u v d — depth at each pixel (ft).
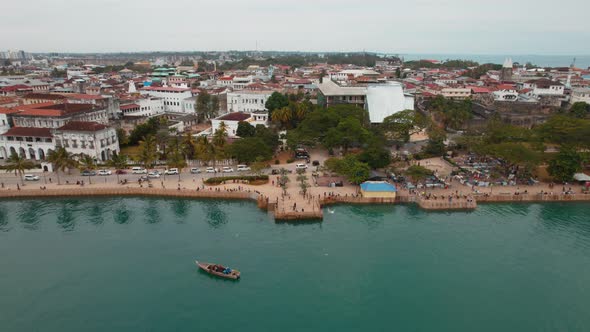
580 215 406.21
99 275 300.61
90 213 412.36
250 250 337.52
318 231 372.38
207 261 319.06
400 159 539.29
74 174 506.48
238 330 246.68
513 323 255.29
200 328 248.11
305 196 434.30
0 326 249.14
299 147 609.42
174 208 425.28
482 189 456.45
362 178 447.83
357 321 255.50
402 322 255.09
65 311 262.47
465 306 270.26
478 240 355.56
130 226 382.42
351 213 411.95
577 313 264.31
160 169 523.70
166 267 311.47
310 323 253.24
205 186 462.60
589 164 515.91
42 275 300.20
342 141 549.54
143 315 259.39
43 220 395.75
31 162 537.24
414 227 380.78
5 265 313.32
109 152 568.00
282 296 278.46
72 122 560.61
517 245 347.15
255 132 610.24
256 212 415.23
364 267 313.12
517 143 517.55
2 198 445.78
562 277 301.43
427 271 308.19
